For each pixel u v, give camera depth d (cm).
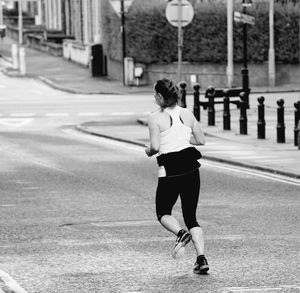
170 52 7094
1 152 3328
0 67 8931
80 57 9050
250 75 6962
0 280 1383
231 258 1530
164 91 1439
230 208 2072
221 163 2959
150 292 1305
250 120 4406
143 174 2695
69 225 1867
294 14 6944
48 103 5778
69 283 1362
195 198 1438
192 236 1421
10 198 2250
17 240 1709
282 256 1542
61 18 11969
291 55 6969
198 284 1351
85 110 5259
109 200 2203
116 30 7538
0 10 11125
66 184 2491
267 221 1895
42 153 3291
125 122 4531
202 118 4559
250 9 6894
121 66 7544
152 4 7175
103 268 1465
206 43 6950
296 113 3353
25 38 12019
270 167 2742
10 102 5897
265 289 1313
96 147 3509
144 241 1688
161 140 1438
